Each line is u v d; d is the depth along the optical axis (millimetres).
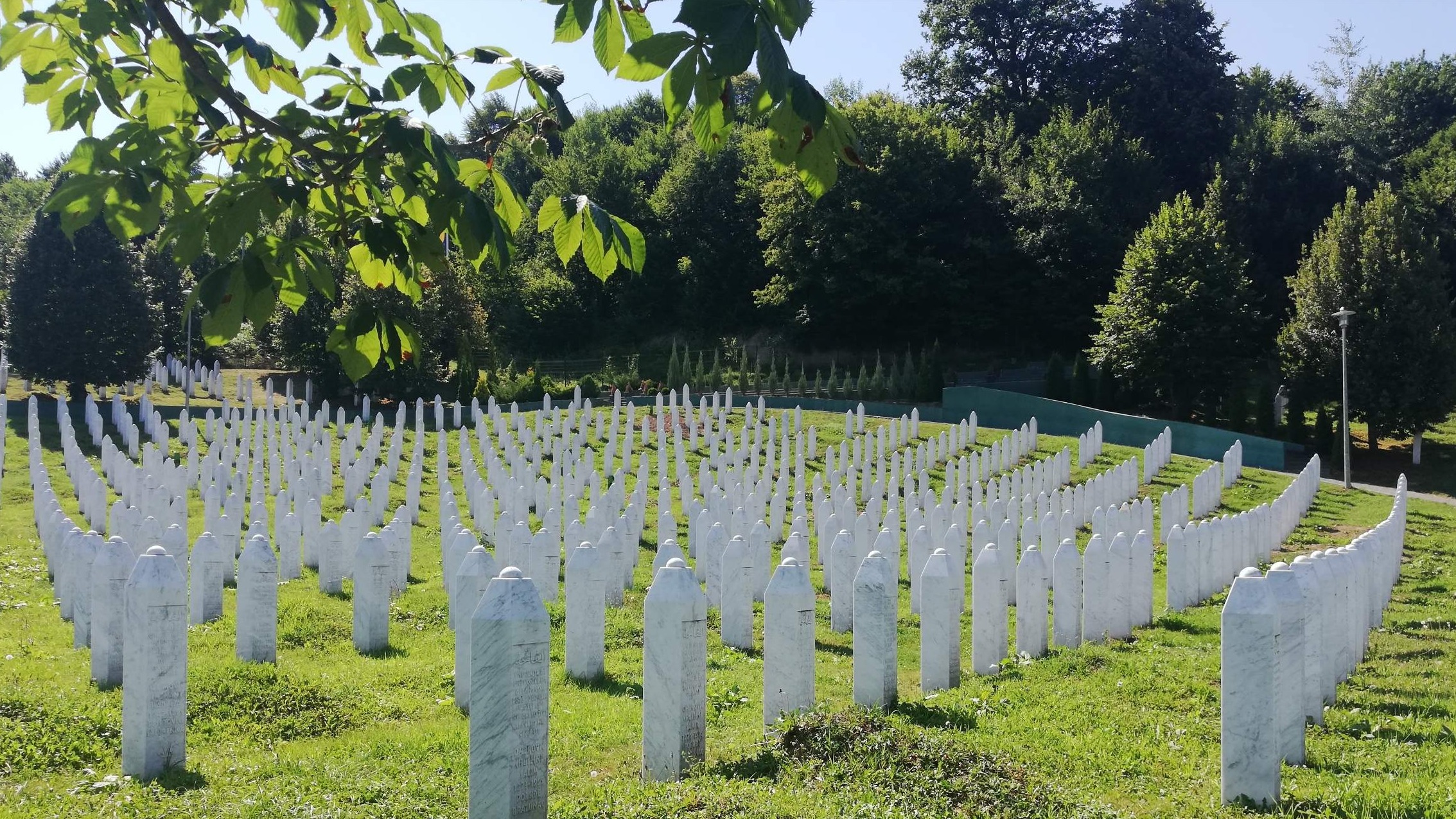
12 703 8367
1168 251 49938
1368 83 68125
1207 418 50562
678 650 7012
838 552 14445
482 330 52000
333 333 4645
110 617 9844
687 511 25625
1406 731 8469
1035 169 66188
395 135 4020
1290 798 6559
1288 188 63875
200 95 4270
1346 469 35156
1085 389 53312
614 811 6098
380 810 6547
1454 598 17672
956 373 58594
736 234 71875
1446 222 57156
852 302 63531
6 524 21266
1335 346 43969
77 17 4258
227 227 4012
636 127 91438
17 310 39281
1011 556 15570
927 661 10219
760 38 3279
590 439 35844
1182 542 15617
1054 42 74688
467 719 9117
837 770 6598
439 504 26672
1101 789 6875
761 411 37938
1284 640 7418
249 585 11070
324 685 9680
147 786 7051
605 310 73875
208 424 32406
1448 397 42875
